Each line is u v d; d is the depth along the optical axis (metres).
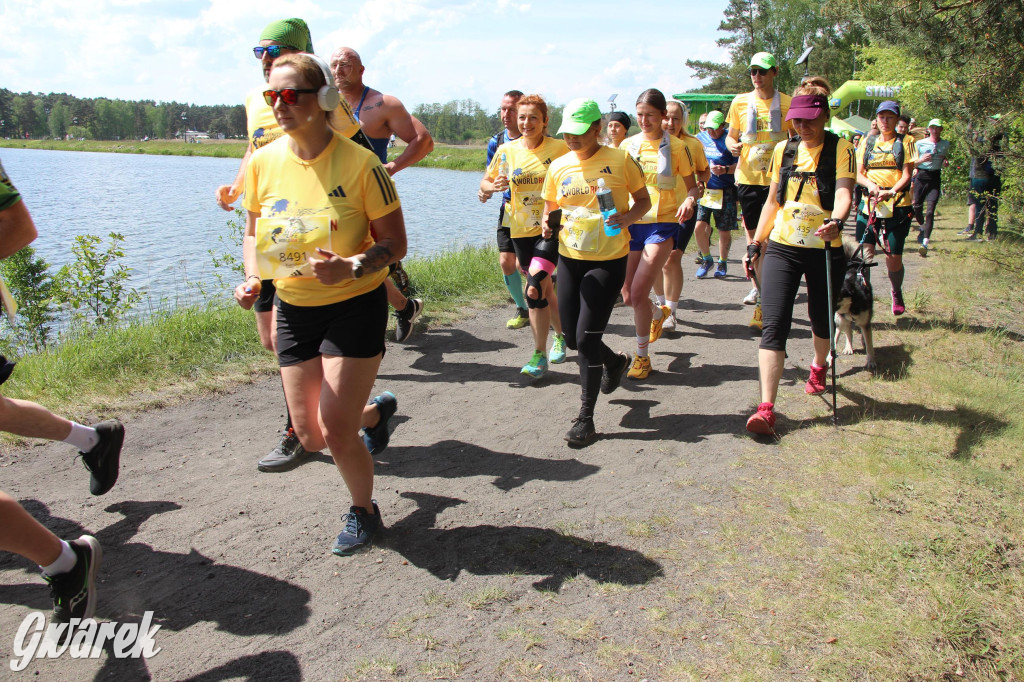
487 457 4.42
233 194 4.12
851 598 3.00
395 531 3.54
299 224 2.92
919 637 2.77
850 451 4.37
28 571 3.15
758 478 4.09
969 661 2.67
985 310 7.72
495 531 3.55
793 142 4.85
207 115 199.12
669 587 3.10
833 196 4.69
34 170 58.16
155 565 3.21
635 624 2.87
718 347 6.73
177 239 19.88
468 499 3.88
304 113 2.81
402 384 5.69
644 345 5.77
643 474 4.19
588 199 4.55
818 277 4.86
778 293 4.76
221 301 7.84
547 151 5.67
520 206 5.80
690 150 6.24
